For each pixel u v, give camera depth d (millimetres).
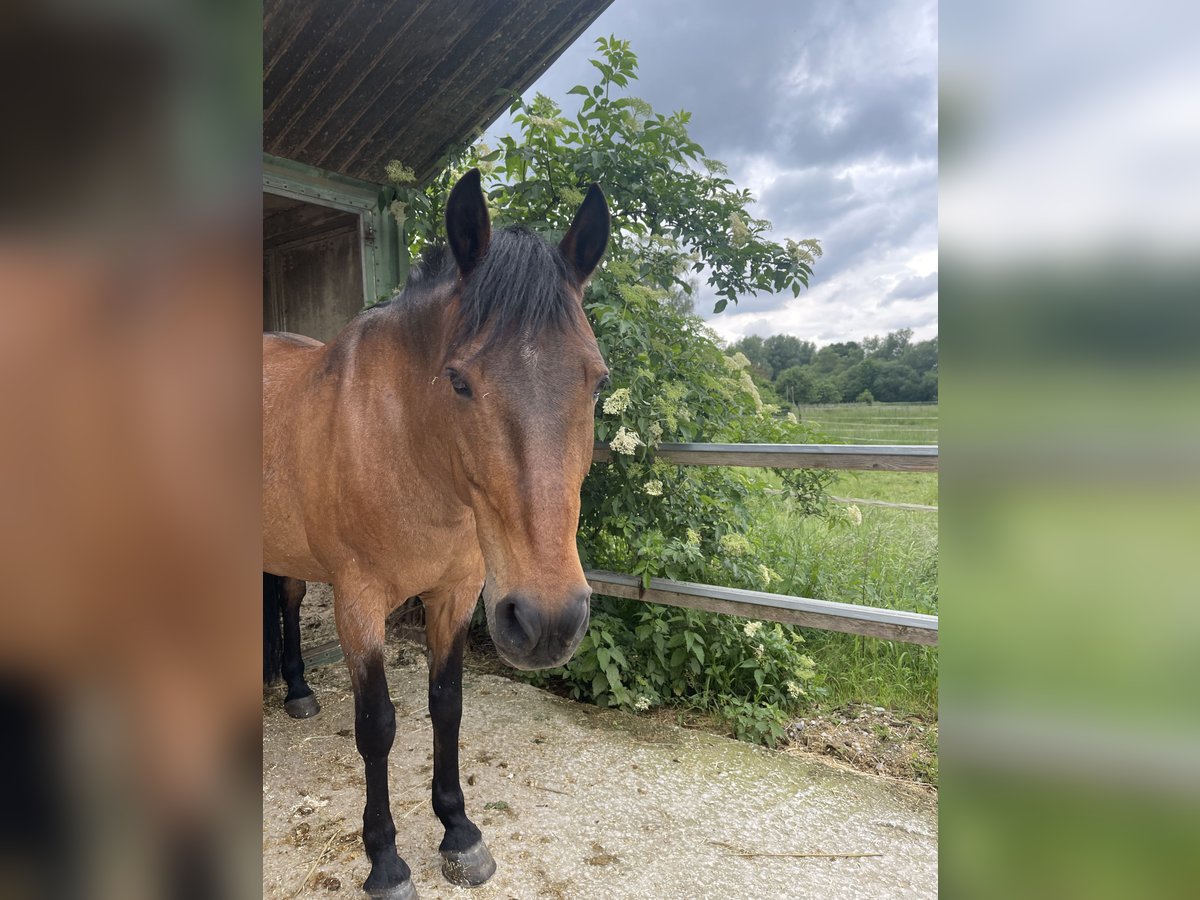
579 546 3107
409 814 2154
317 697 3084
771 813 2180
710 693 2963
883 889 1855
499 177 3406
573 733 2686
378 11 2779
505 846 2006
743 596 2725
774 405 3172
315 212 3891
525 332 1330
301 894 1814
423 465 1673
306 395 1961
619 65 2988
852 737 2695
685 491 3004
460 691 1932
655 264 3115
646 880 1874
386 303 2004
